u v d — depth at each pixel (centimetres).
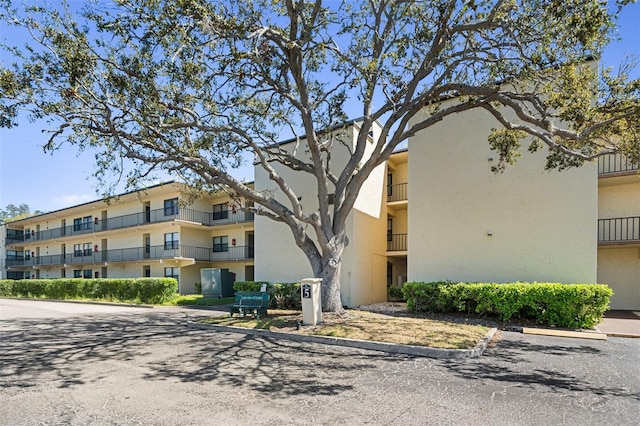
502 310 1048
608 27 714
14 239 4097
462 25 885
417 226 1398
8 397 495
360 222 1555
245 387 521
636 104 754
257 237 1747
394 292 1567
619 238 1466
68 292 2375
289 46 902
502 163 1252
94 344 838
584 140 863
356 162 1146
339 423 402
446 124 1384
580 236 1140
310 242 1119
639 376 568
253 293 1152
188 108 1016
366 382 540
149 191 2681
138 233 2883
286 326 958
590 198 1136
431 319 1084
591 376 567
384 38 1079
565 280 1148
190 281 2672
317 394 491
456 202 1338
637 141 803
